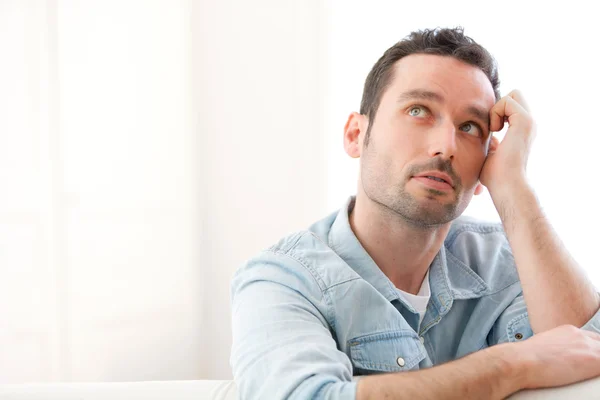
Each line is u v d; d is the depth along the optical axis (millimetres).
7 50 1965
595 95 1972
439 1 2086
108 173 2070
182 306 2186
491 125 922
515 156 921
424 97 850
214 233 2250
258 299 785
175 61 2143
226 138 2230
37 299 2021
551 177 2004
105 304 2084
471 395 638
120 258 2100
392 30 2125
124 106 2080
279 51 2199
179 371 2186
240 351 721
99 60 2043
